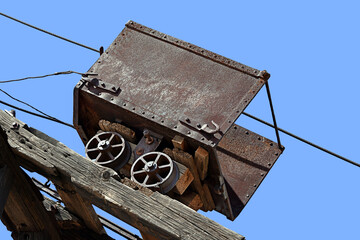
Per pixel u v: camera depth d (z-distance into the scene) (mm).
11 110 12297
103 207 11422
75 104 12828
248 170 13727
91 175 11398
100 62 12961
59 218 13086
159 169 11969
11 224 12734
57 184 12211
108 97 12531
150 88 12570
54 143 11797
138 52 13016
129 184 11352
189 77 12609
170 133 12180
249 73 12500
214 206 12773
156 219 10922
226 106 12211
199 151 11922
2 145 11453
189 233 10805
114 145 12367
